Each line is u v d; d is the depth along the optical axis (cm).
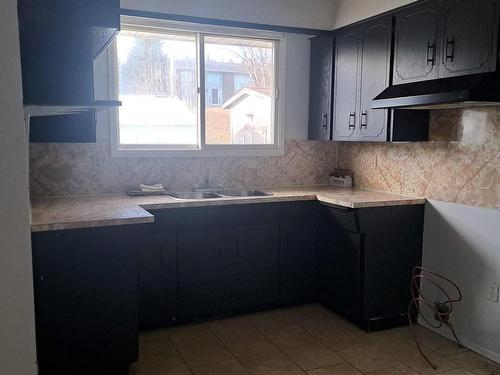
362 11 326
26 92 177
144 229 260
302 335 300
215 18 335
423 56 271
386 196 322
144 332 302
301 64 382
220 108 359
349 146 388
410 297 317
